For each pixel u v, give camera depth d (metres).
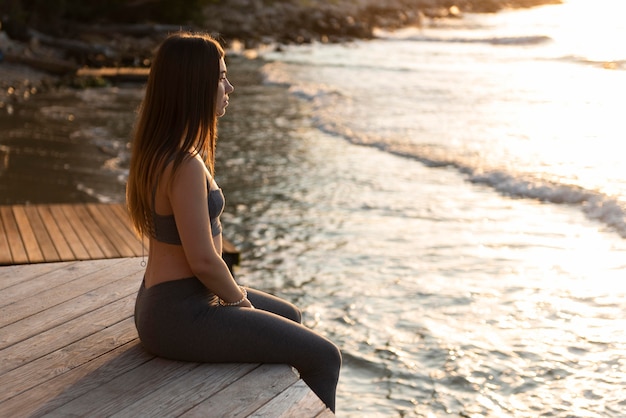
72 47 34.06
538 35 51.97
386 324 6.82
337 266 8.52
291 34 51.97
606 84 27.39
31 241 6.92
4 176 12.62
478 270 8.33
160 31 41.59
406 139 16.69
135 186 3.11
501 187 12.39
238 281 8.08
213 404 3.04
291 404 3.03
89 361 3.50
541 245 9.28
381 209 11.10
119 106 21.02
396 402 5.43
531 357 6.10
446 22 72.06
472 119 19.62
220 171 13.73
